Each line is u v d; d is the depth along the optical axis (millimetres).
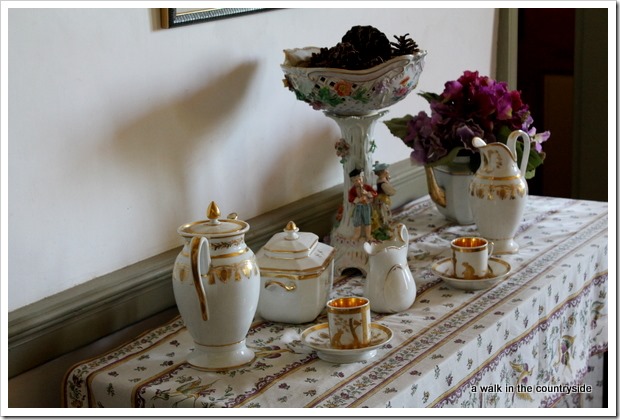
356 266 2129
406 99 2842
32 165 1679
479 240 2086
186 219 2049
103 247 1846
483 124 2367
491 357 1821
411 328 1824
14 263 1664
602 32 3760
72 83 1739
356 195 2121
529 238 2369
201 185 2080
